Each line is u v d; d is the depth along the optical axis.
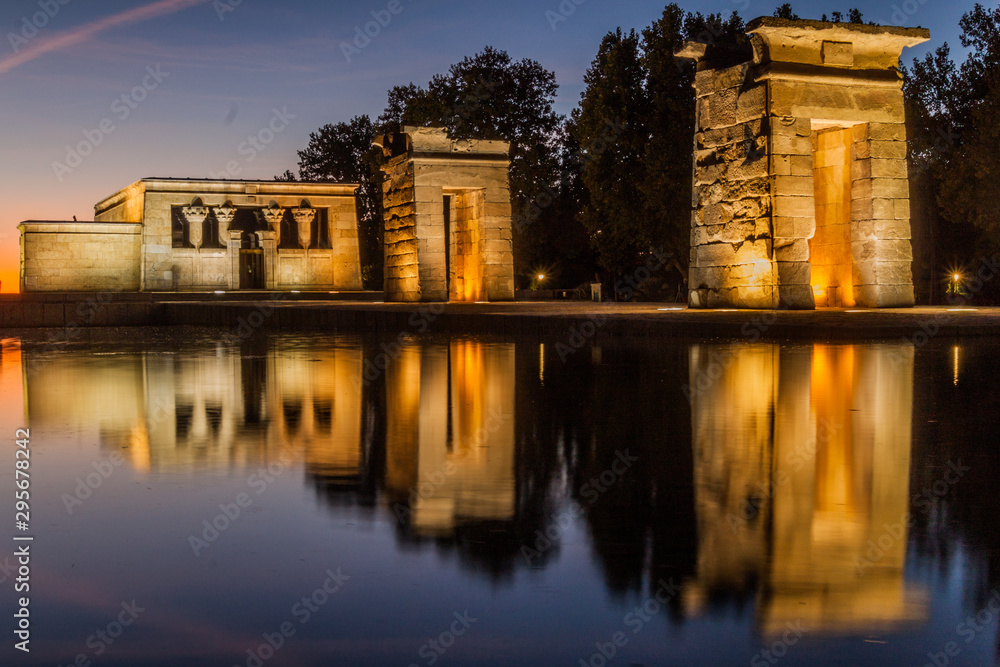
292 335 26.66
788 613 3.87
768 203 26.59
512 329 24.59
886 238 28.28
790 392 11.06
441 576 4.31
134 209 58.47
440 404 10.41
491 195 43.47
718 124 28.30
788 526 5.10
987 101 41.34
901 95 28.44
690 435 8.16
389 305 37.28
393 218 45.09
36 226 54.75
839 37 27.36
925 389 11.23
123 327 34.69
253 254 57.62
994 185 41.16
